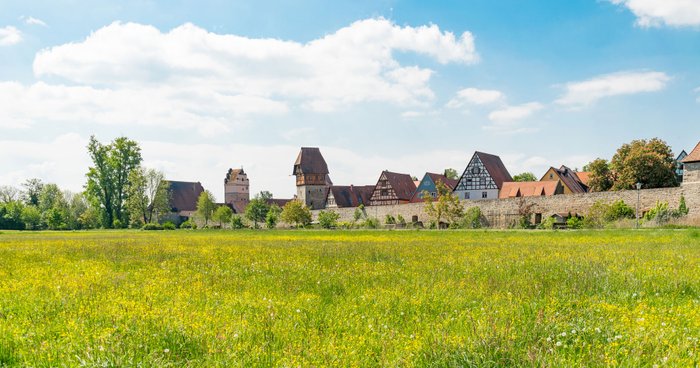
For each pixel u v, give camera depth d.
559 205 58.78
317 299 8.73
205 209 112.69
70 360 4.95
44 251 22.58
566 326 6.13
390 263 15.29
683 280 9.95
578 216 57.16
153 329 6.12
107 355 5.04
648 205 52.72
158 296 8.92
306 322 6.91
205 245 28.17
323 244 28.03
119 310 7.31
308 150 114.06
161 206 104.00
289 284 10.66
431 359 5.06
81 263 16.02
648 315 6.80
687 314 6.86
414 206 73.75
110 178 98.88
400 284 10.29
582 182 100.62
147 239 39.34
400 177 101.94
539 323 6.07
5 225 95.38
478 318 6.91
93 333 5.93
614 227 47.69
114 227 96.69
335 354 5.30
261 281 11.30
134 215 100.69
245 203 144.12
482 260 15.95
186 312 7.21
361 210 83.31
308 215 84.12
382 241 31.58
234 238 40.84
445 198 66.31
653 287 9.43
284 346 5.62
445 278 11.31
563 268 12.80
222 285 10.62
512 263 14.50
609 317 6.75
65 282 10.80
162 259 17.88
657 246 21.81
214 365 4.98
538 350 5.01
